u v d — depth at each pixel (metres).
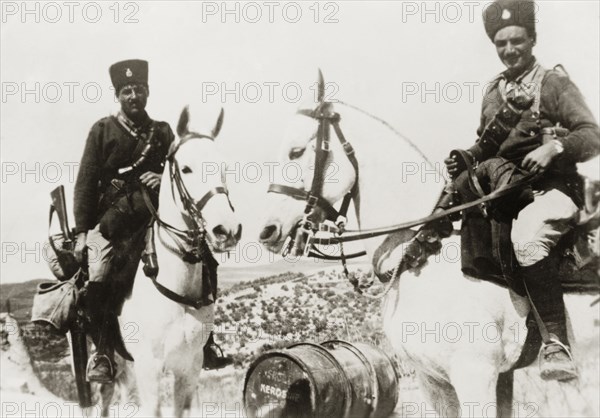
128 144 8.02
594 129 6.29
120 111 8.18
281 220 6.77
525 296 6.30
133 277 7.74
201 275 7.45
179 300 7.41
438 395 6.46
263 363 7.18
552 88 6.41
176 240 7.39
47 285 8.48
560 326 6.24
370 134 6.71
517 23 6.59
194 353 7.53
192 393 7.57
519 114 6.45
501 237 6.22
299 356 6.96
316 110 6.76
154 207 7.78
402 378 7.20
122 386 8.05
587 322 6.43
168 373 7.52
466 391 6.24
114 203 7.92
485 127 6.61
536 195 6.37
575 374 6.27
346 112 6.75
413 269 6.47
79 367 8.22
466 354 6.28
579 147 6.25
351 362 7.07
